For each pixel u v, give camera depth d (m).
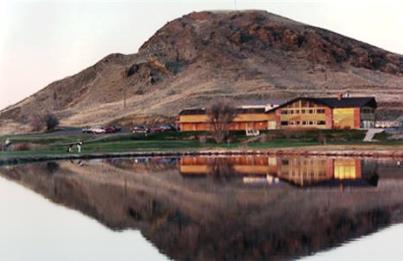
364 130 149.50
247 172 85.31
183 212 50.72
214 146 138.62
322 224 44.59
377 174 80.25
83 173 86.62
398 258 35.69
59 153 120.31
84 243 40.38
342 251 37.09
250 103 190.75
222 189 66.00
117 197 60.69
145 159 114.44
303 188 66.12
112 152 124.50
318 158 111.19
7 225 46.38
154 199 58.78
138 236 41.84
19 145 133.75
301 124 159.62
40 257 37.38
